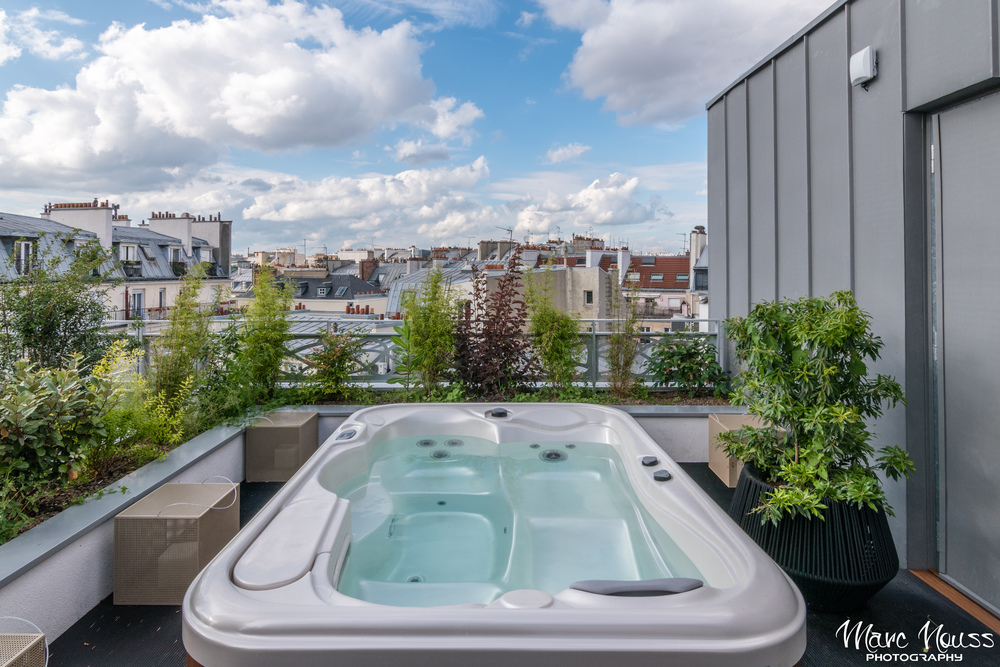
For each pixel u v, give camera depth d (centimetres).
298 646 139
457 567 241
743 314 459
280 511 224
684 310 1988
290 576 171
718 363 499
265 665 138
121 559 244
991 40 228
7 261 466
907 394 276
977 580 254
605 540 266
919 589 262
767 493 246
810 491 237
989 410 246
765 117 418
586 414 396
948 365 267
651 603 153
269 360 454
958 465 263
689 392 488
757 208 432
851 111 317
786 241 391
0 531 220
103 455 292
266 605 152
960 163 257
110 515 246
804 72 364
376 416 387
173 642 220
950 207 263
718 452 399
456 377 486
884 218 291
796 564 236
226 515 273
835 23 331
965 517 261
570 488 328
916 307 277
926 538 279
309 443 409
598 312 1341
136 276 1947
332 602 159
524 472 352
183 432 354
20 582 202
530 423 391
